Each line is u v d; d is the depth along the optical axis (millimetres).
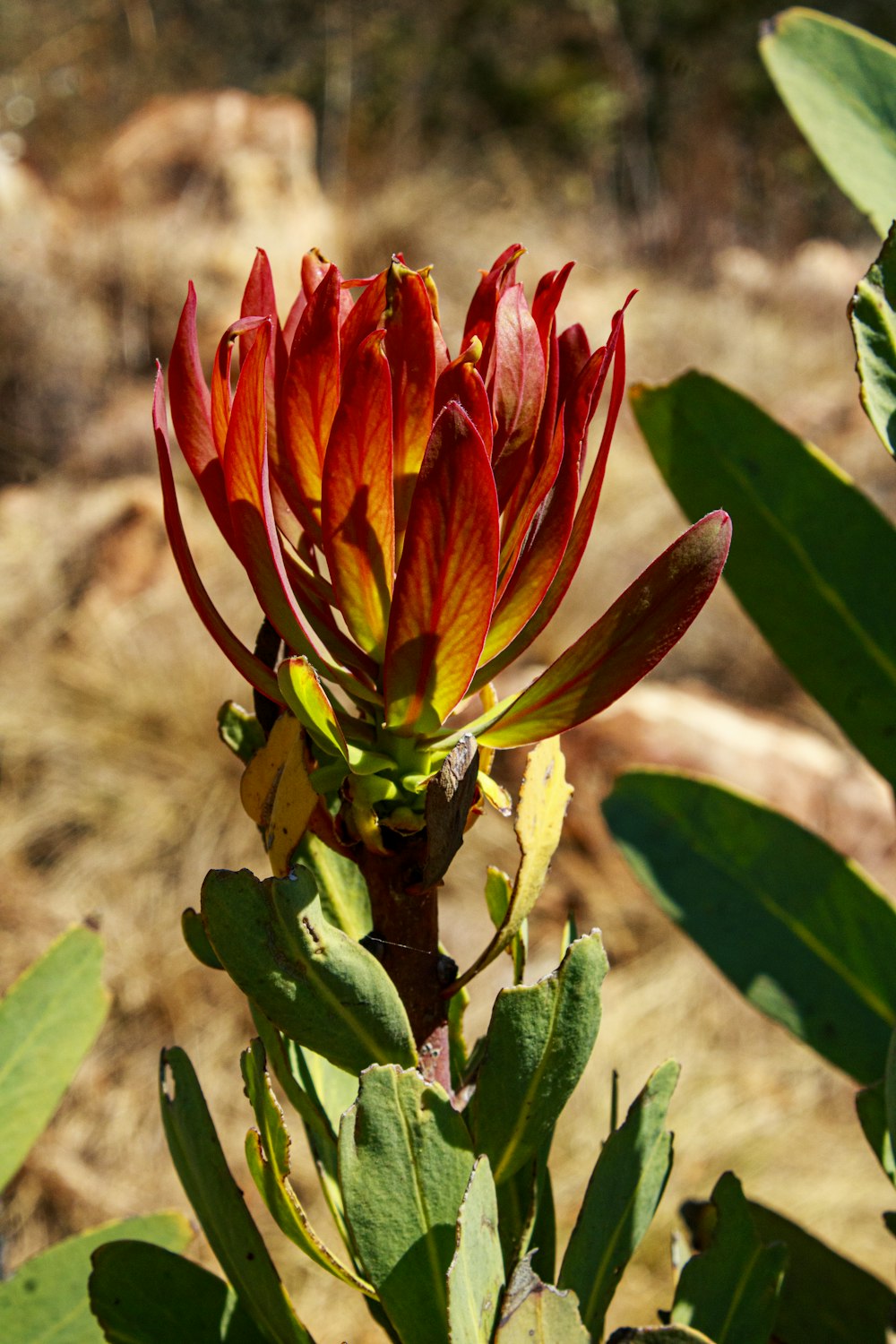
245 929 493
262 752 501
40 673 3109
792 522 641
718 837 666
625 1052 2441
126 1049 2438
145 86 6383
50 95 6047
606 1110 2346
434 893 519
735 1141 2314
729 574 652
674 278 5875
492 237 5387
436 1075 528
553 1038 502
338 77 6598
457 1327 478
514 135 6871
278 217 4926
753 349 4859
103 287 4582
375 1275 500
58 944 655
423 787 511
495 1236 498
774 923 659
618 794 672
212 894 492
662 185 6773
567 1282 529
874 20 7008
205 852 2795
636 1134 532
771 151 6996
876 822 2689
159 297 4605
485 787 511
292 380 498
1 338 4234
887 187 615
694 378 635
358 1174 495
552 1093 507
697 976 2592
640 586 499
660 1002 2535
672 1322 554
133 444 4090
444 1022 526
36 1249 2119
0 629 3246
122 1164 2279
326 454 486
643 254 6203
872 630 641
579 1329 495
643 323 5000
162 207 4840
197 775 2912
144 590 3328
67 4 6504
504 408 505
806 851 660
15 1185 2191
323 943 494
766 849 663
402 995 522
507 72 6957
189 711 3020
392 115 6523
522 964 544
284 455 509
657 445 648
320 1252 502
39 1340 622
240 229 4812
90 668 3102
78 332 4344
